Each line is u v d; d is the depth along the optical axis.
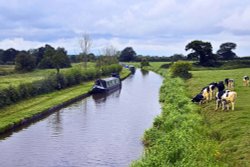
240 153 19.47
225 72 87.88
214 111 31.69
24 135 33.69
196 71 100.06
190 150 18.73
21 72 110.38
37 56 145.25
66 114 44.38
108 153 27.53
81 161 25.94
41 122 39.56
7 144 30.61
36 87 57.06
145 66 174.12
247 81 48.72
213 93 39.81
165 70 122.69
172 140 21.31
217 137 23.78
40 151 28.47
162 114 34.91
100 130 35.12
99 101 56.06
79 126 37.19
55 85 65.31
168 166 17.61
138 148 28.56
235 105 32.88
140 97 59.97
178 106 35.81
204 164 17.23
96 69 98.75
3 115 39.88
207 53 124.00
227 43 166.25
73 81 75.56
